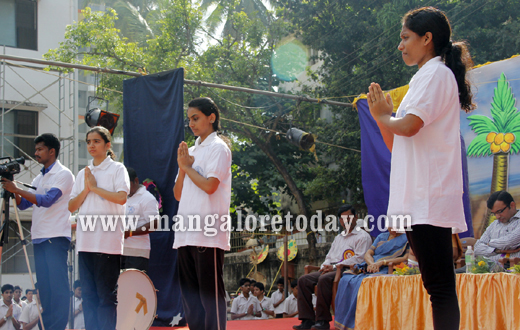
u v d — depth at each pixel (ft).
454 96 7.68
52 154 15.56
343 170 45.37
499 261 14.10
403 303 13.52
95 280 13.17
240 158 52.24
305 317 18.07
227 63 49.47
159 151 20.38
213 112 11.30
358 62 44.21
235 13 51.31
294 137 33.78
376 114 7.80
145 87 21.11
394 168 7.89
